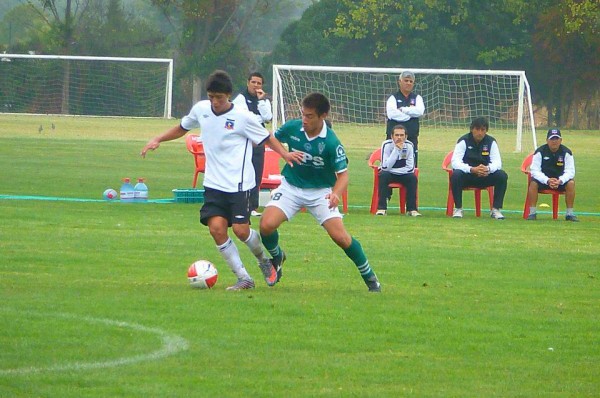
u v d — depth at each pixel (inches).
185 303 788.0
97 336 666.8
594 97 5792.3
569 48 5644.7
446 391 566.9
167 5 6624.0
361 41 6181.1
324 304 804.0
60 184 1958.7
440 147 3703.3
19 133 3705.7
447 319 761.0
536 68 5856.3
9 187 1857.8
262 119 1382.9
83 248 1087.0
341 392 556.7
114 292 829.8
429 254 1125.7
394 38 6058.1
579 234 1369.3
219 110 850.8
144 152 865.5
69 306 761.6
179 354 627.5
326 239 1227.2
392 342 681.6
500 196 1574.8
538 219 1595.7
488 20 5940.0
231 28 6491.1
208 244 1150.3
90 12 7012.8
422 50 5979.3
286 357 630.5
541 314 793.6
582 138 4520.2
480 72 3255.4
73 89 5487.2
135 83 5620.1
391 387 571.5
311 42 6225.4
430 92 4717.0
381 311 783.7
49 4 6722.4
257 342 666.2
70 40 6574.8
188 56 6269.7
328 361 624.7
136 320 718.5
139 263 997.8
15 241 1122.7
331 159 852.0
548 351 669.3
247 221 859.4
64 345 640.4
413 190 1578.5
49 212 1444.4
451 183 1592.0
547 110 5940.0
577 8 5457.7
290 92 4028.1
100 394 538.6
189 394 543.5
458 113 4697.3
